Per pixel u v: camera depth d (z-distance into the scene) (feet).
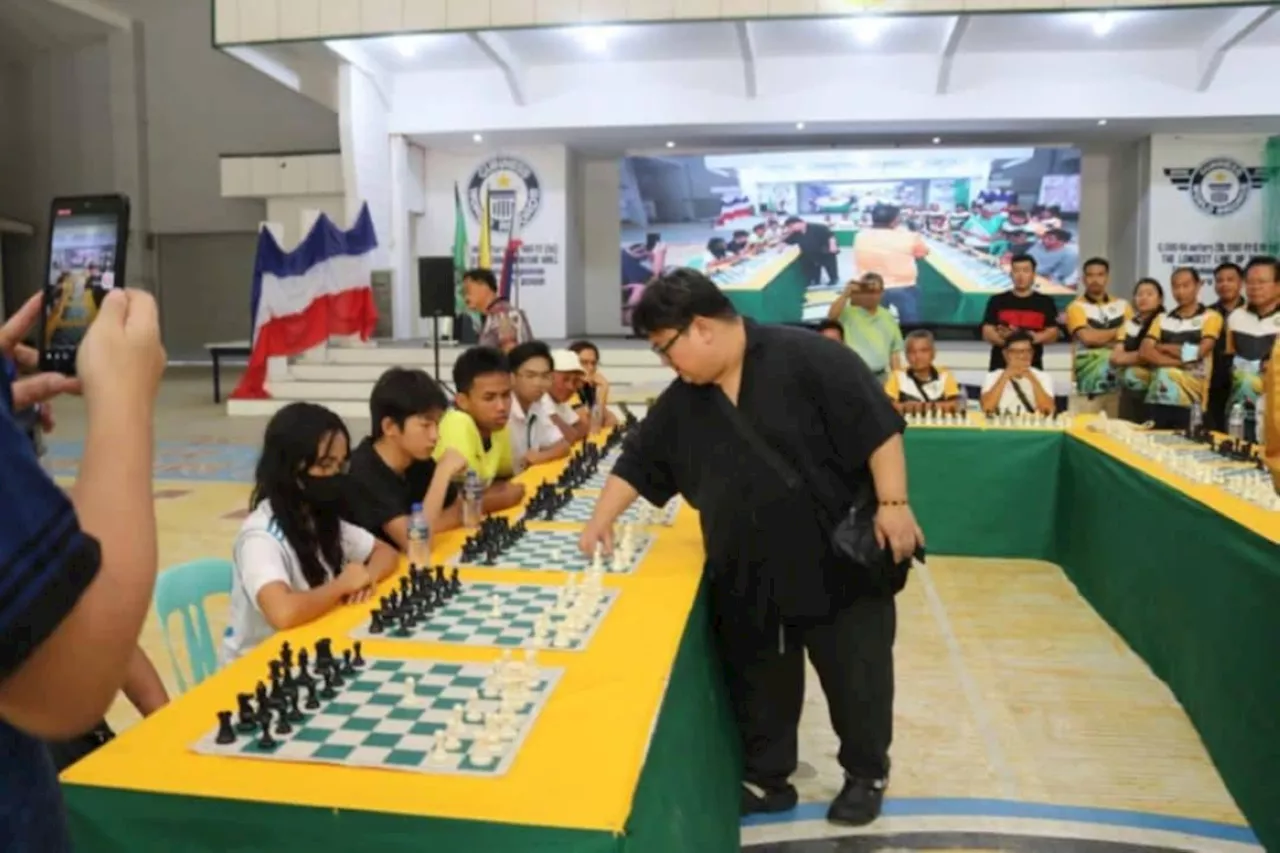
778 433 9.17
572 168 53.06
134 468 2.97
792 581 9.42
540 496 12.42
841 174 50.90
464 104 47.55
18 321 4.30
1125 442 17.08
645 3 37.24
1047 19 38.73
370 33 38.83
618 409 35.45
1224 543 11.14
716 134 49.44
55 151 65.87
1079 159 49.24
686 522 11.76
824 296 51.65
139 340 3.17
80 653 2.64
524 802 5.02
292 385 42.34
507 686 6.26
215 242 67.05
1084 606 17.17
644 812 5.41
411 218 52.31
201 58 64.34
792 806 10.52
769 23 39.70
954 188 50.19
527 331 30.19
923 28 40.47
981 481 20.11
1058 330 24.49
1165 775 11.17
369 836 4.93
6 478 2.48
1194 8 35.40
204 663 10.00
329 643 6.82
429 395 10.58
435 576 8.90
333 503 8.80
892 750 11.79
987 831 10.01
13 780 2.89
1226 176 47.85
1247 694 10.26
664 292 8.87
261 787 5.20
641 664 6.98
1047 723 12.51
